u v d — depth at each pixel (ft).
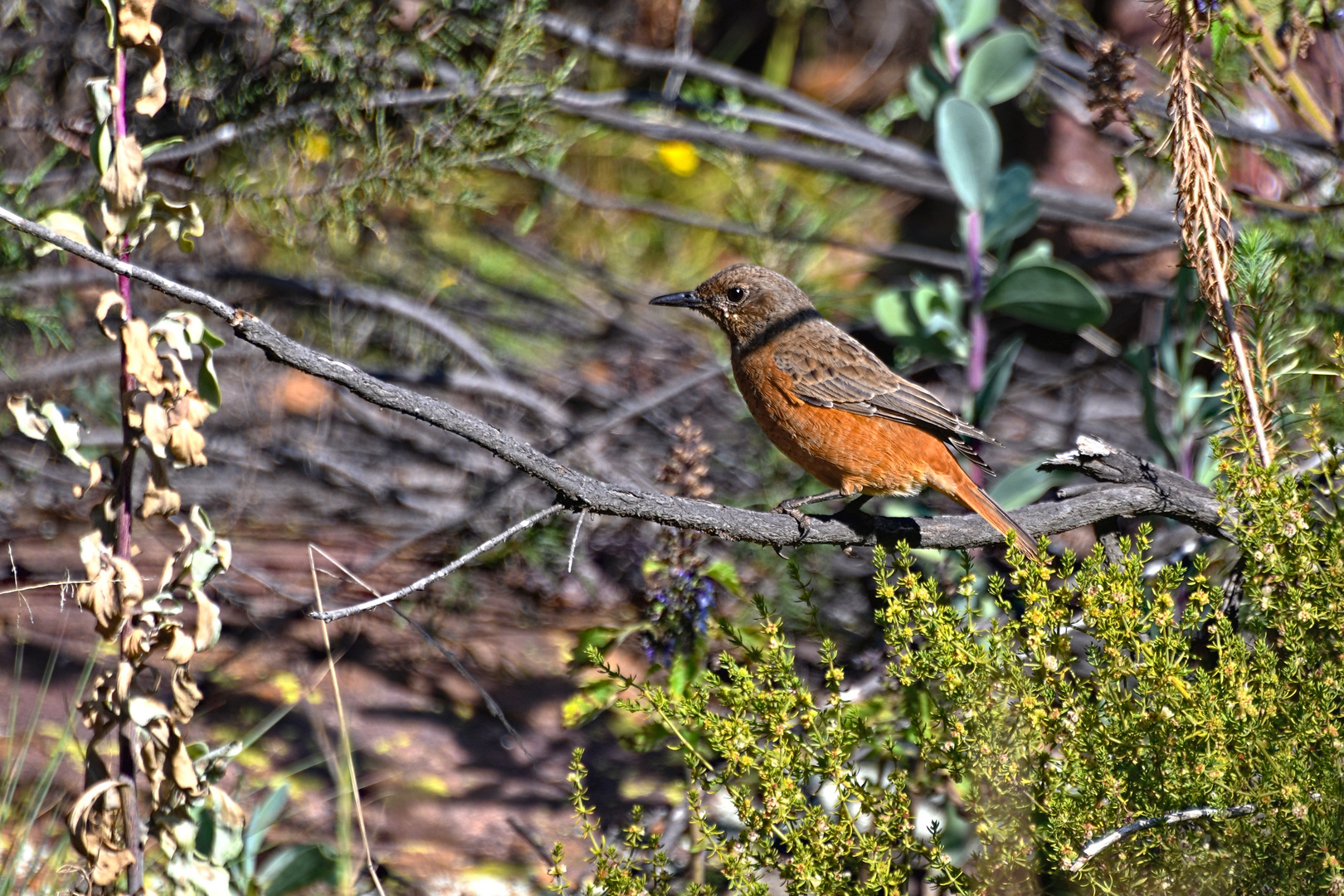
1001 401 53.67
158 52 21.25
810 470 34.27
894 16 73.26
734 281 35.09
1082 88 52.90
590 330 55.77
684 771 32.50
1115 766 18.92
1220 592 22.95
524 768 34.83
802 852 19.15
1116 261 59.67
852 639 39.24
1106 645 19.35
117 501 21.24
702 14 65.00
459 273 53.31
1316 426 22.27
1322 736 18.30
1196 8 24.89
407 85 45.52
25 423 20.15
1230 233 24.32
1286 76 28.48
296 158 39.55
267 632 39.32
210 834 21.50
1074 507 27.81
